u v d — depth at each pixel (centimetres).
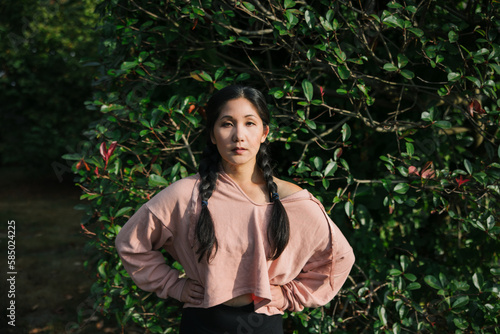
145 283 160
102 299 255
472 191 238
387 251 299
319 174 230
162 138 269
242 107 147
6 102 952
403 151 291
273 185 155
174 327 261
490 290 228
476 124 238
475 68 224
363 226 275
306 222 155
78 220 738
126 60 271
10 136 984
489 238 289
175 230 155
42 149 951
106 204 248
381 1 289
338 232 163
